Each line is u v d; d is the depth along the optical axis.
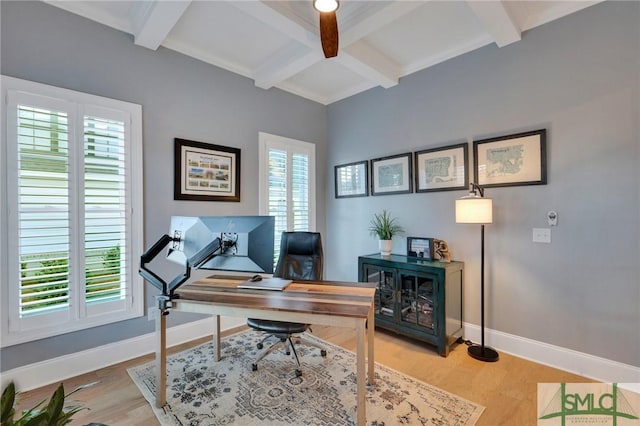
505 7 2.20
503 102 2.66
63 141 2.27
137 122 2.63
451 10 2.40
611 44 2.14
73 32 2.31
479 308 2.81
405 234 3.39
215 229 1.92
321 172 4.29
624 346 2.12
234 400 1.99
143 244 2.67
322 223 4.30
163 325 1.95
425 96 3.20
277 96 3.75
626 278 2.11
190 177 2.97
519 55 2.56
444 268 2.61
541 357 2.47
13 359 2.09
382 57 3.10
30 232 2.14
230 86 3.30
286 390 2.10
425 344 2.85
